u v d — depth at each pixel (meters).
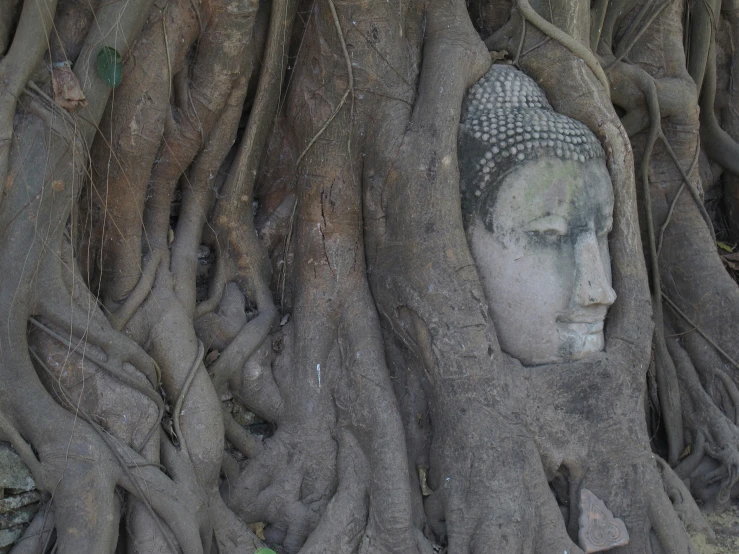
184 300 3.76
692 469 4.71
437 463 3.78
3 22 3.14
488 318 3.80
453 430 3.71
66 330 3.27
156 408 3.43
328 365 3.98
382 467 3.70
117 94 3.50
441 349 3.74
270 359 4.02
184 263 3.84
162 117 3.61
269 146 4.20
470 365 3.71
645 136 5.17
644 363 4.03
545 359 3.91
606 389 3.89
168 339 3.60
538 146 3.81
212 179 3.97
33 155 3.16
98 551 3.08
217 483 3.66
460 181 3.92
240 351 3.87
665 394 4.89
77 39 3.36
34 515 3.23
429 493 3.84
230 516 3.62
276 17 3.86
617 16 5.14
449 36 4.01
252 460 3.88
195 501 3.38
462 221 3.89
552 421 3.80
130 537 3.26
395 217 3.89
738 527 4.44
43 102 3.19
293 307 4.12
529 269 3.83
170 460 3.45
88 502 3.10
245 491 3.81
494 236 3.86
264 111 4.00
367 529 3.64
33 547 3.13
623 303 4.08
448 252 3.77
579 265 3.85
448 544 3.66
